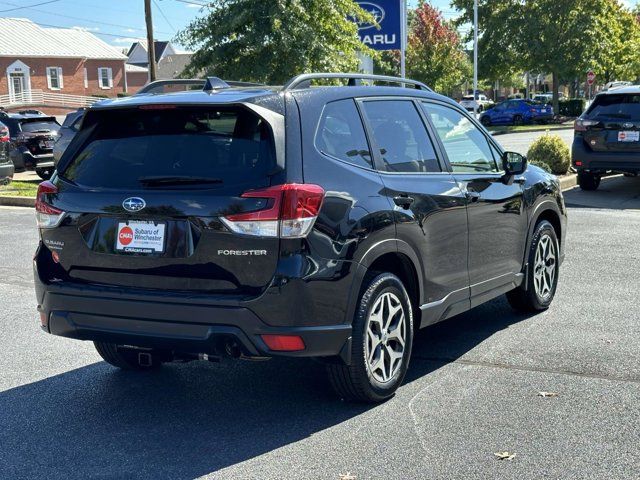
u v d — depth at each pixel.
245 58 21.41
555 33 47.34
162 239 4.34
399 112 5.30
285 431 4.49
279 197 4.18
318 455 4.15
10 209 15.41
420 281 5.09
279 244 4.18
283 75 20.83
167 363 5.83
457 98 63.59
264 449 4.25
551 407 4.74
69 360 5.91
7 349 6.18
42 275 4.74
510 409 4.72
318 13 21.28
